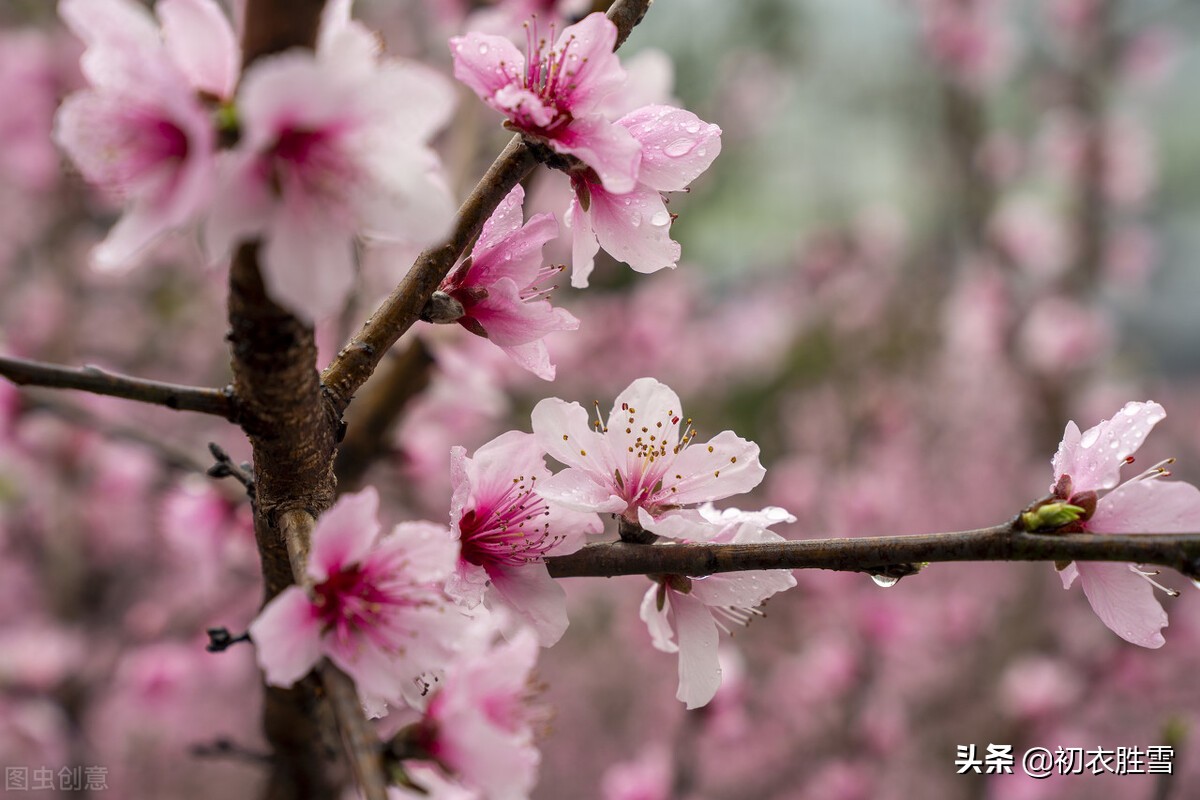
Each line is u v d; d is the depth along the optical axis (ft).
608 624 20.88
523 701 5.18
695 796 16.40
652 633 4.77
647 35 26.89
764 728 18.13
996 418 23.22
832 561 4.44
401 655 3.75
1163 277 38.78
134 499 14.76
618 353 22.65
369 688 3.68
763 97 25.89
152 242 3.37
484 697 4.57
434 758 3.99
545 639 4.60
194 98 3.33
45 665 13.69
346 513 3.61
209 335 19.24
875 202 35.22
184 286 19.04
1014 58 23.15
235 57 3.55
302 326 3.74
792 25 30.45
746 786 18.06
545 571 4.64
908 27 25.62
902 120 32.58
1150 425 4.63
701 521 4.70
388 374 8.34
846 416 24.89
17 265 19.31
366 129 3.45
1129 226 23.04
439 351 8.21
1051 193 24.58
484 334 4.80
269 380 3.81
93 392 3.75
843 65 33.32
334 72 3.34
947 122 23.63
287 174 3.40
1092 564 4.79
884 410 23.47
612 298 22.86
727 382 28.91
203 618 13.82
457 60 4.49
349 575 3.80
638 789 11.35
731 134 26.07
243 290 3.61
